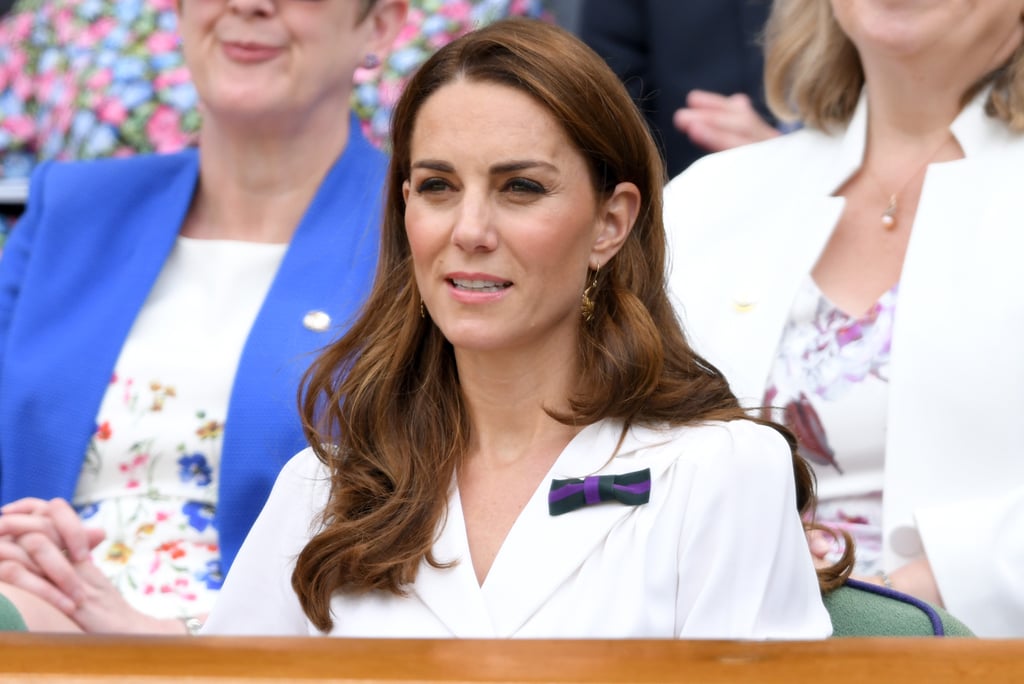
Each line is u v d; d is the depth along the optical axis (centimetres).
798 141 1271
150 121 1616
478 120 827
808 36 1284
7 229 1577
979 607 1030
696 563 817
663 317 912
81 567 1095
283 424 1204
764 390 1156
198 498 1245
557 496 837
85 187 1371
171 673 527
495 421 886
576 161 842
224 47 1305
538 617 821
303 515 938
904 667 521
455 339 841
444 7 1630
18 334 1309
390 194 935
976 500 1072
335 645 568
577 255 847
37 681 524
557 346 877
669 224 1254
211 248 1327
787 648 550
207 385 1259
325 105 1335
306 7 1295
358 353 945
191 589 1197
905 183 1191
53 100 1678
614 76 867
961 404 1083
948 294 1109
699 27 1738
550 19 1734
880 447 1122
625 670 524
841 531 1077
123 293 1305
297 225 1342
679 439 852
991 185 1137
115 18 1677
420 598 852
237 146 1329
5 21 1778
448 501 874
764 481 833
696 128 1531
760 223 1227
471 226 823
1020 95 1146
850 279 1188
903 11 1149
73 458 1253
